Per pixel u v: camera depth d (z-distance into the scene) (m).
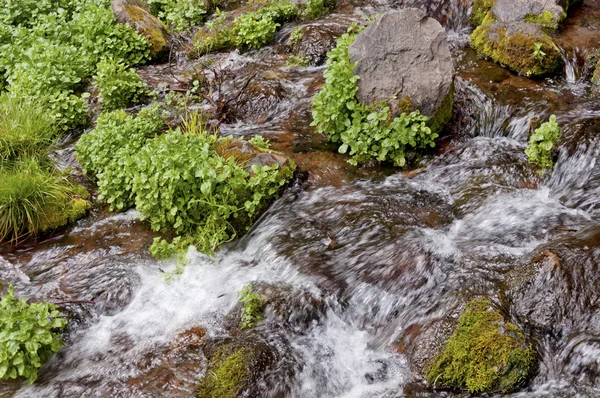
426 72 4.47
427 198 4.24
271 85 5.06
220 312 3.83
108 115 4.61
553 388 3.51
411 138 4.38
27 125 4.53
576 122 4.40
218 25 5.74
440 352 3.57
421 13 4.53
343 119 4.51
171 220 4.14
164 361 3.66
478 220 4.10
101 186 4.31
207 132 4.74
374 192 4.28
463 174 4.34
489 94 4.71
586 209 4.11
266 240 4.09
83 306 3.88
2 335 3.59
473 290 3.73
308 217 4.18
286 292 3.84
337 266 3.94
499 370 3.51
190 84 5.24
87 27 5.45
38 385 3.63
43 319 3.65
